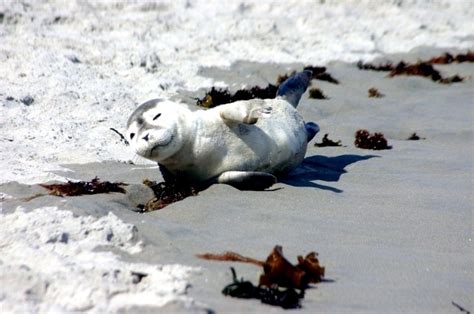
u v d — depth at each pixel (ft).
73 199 90.02
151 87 166.20
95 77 167.32
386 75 200.54
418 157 129.90
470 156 132.05
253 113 97.30
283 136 105.70
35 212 83.76
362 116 162.20
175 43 203.10
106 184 99.40
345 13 254.88
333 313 65.77
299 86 118.52
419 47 232.32
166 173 102.58
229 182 100.78
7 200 91.86
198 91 169.17
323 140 136.26
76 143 128.36
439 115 163.32
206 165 100.07
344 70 201.16
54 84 157.48
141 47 189.57
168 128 95.14
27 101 147.13
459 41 243.60
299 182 109.19
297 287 70.44
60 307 63.62
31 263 72.84
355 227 90.68
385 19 257.14
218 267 74.33
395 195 105.40
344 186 109.29
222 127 99.91
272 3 250.16
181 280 70.28
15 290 66.08
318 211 95.96
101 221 82.33
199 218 90.74
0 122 134.21
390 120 158.92
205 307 64.23
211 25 222.28
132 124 97.04
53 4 215.92
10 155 118.21
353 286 72.33
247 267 74.59
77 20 206.69
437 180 115.14
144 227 84.07
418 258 81.51
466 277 77.05
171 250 78.54
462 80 199.41
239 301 67.21
